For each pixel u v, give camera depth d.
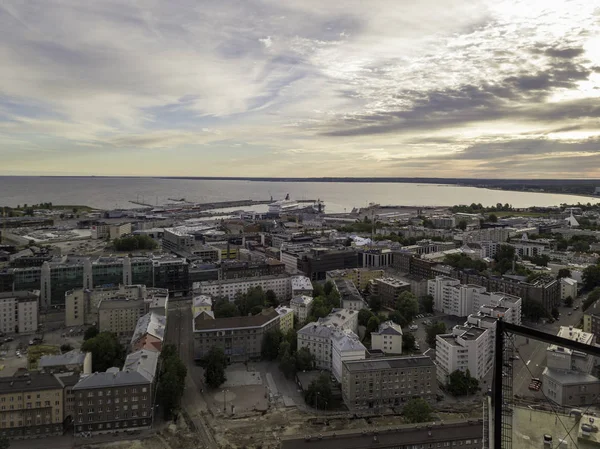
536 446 168.50
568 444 169.62
